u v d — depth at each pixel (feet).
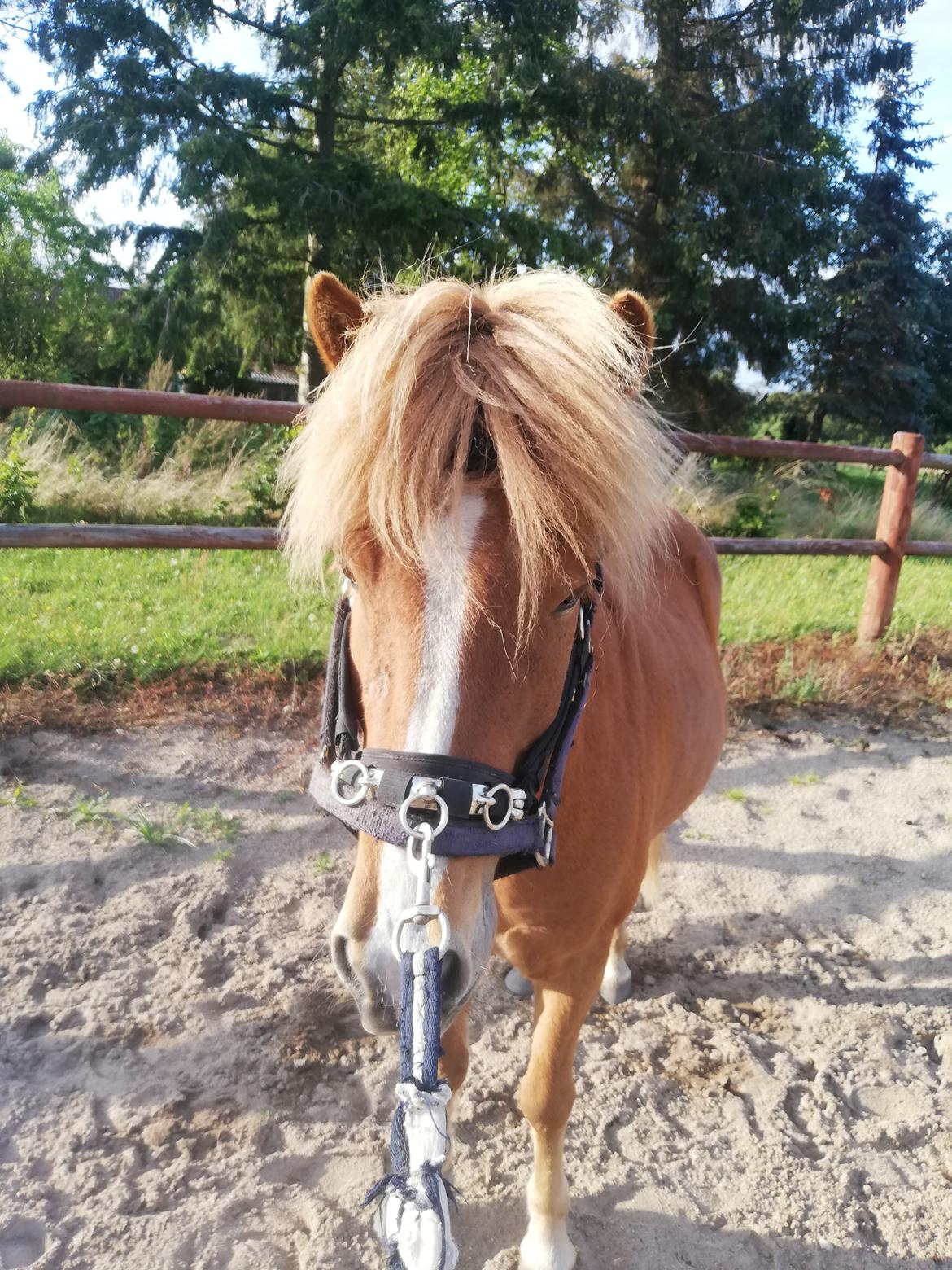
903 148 73.36
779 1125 7.16
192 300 50.31
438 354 4.03
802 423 75.20
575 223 60.13
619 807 5.26
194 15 48.80
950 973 9.29
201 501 26.48
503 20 48.52
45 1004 7.93
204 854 10.28
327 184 45.73
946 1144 7.16
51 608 16.74
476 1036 8.04
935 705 16.26
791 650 17.61
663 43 57.36
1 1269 5.67
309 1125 6.91
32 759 11.93
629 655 5.87
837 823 12.17
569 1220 6.22
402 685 3.79
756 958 9.34
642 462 4.19
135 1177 6.37
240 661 14.88
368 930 3.75
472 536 3.80
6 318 61.16
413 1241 2.88
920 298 69.77
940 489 55.88
